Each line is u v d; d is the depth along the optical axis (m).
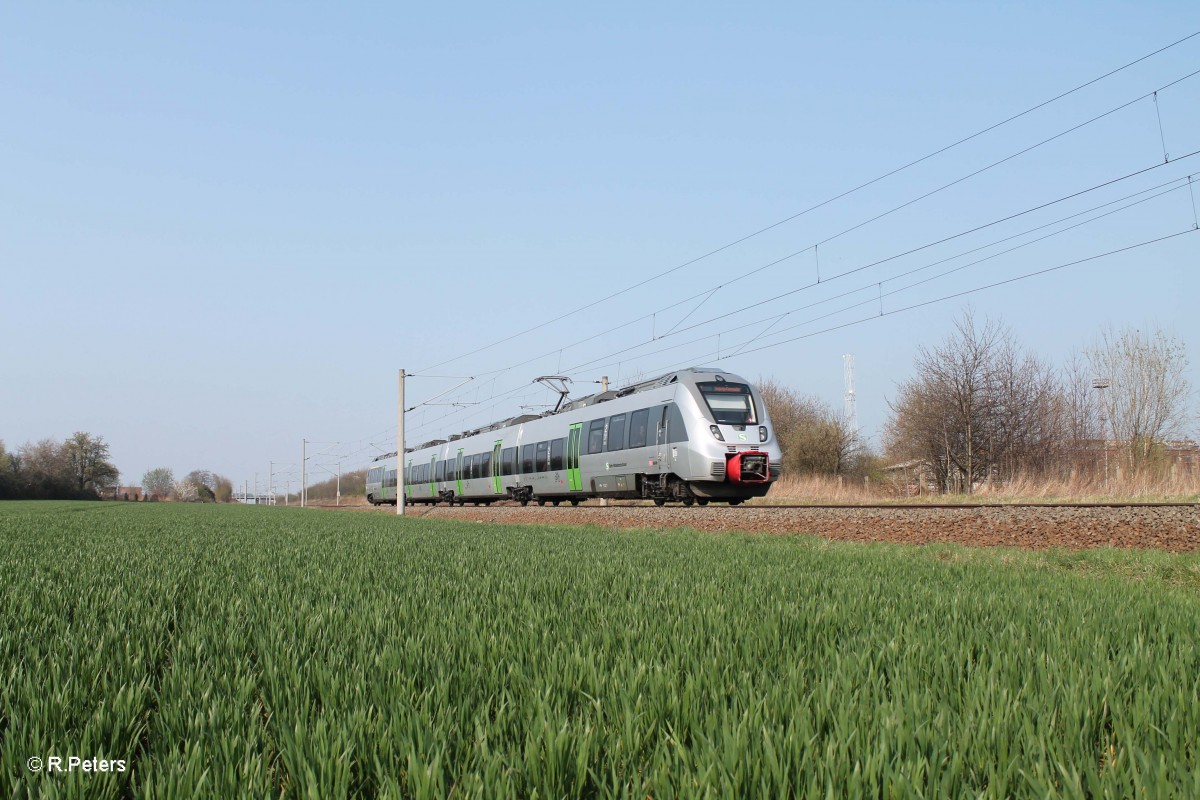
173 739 3.52
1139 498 24.16
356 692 4.05
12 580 9.45
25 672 4.56
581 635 5.54
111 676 4.55
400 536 19.19
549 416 36.41
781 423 59.50
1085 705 3.57
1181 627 5.71
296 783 3.07
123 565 11.56
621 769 3.17
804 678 4.21
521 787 2.99
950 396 41.50
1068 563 11.74
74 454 117.44
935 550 13.68
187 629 6.10
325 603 7.29
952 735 3.26
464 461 46.81
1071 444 37.78
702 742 3.24
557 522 28.73
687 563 11.16
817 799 2.73
